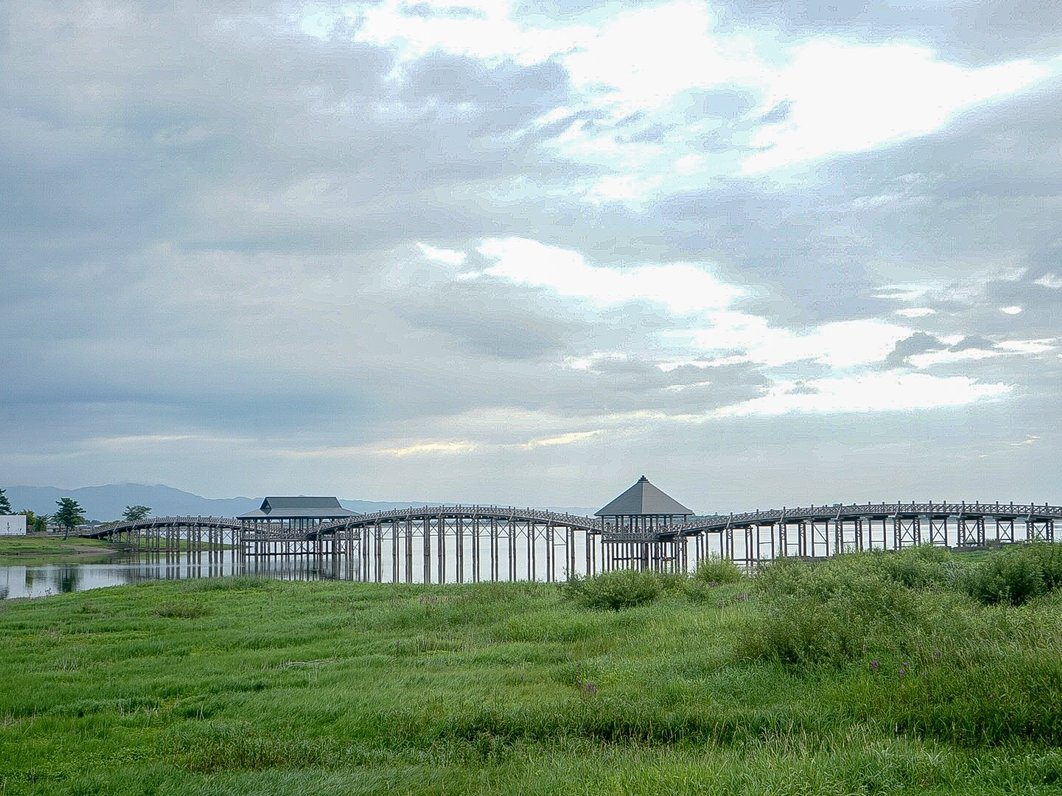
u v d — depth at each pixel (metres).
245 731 17.83
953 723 13.43
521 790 12.68
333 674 23.58
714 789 11.15
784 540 79.94
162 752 16.98
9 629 35.19
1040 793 10.45
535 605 37.47
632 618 30.47
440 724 17.62
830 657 18.56
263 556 124.69
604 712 16.98
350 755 16.17
